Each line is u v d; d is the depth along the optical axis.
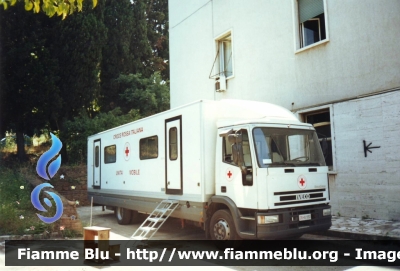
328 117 11.00
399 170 9.05
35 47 19.08
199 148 8.02
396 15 9.20
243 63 13.70
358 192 9.93
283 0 12.20
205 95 15.39
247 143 7.10
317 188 7.42
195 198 8.10
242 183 7.07
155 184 9.76
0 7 18.30
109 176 12.54
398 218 9.06
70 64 19.88
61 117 20.80
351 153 10.11
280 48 12.24
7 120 19.69
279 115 7.69
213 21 15.09
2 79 18.31
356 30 10.05
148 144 10.19
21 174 14.30
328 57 10.77
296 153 7.41
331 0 10.69
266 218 6.67
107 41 23.31
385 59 9.40
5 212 9.48
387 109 9.31
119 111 22.39
